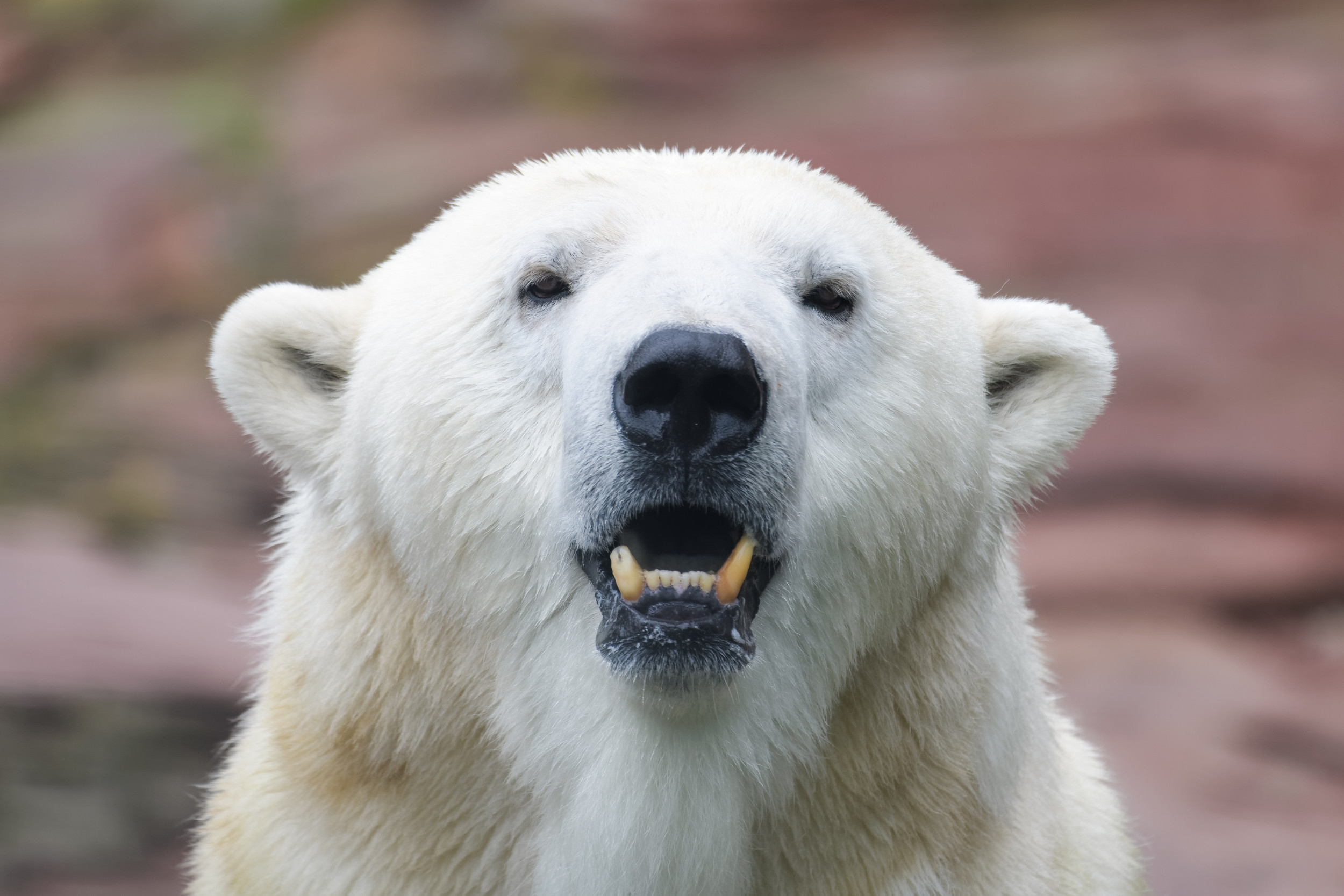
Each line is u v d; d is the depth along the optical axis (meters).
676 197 5.61
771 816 5.55
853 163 23.67
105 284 21.50
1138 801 12.62
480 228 5.78
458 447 5.45
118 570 14.94
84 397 19.19
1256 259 22.06
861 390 5.52
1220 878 11.49
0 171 23.38
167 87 25.12
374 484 5.63
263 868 5.57
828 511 5.39
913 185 23.31
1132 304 21.41
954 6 26.27
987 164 23.64
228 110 24.19
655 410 4.98
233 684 12.48
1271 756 13.81
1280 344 20.73
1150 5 26.08
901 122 24.47
